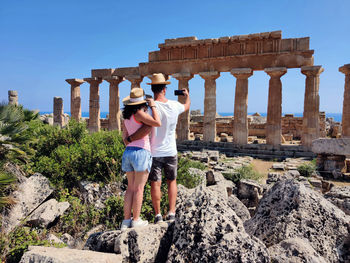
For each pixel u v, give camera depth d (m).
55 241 4.80
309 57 18.02
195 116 31.88
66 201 6.26
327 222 3.40
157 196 3.62
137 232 3.15
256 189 7.71
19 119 7.39
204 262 2.65
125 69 23.83
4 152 6.44
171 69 22.12
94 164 7.30
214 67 20.69
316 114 17.84
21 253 4.24
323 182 10.44
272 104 18.83
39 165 7.43
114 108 24.42
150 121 3.28
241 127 19.59
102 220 5.76
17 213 5.36
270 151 18.56
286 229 3.39
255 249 2.59
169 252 2.98
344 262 3.12
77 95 25.17
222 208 3.14
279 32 18.41
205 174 8.70
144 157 3.37
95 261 2.63
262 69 19.44
